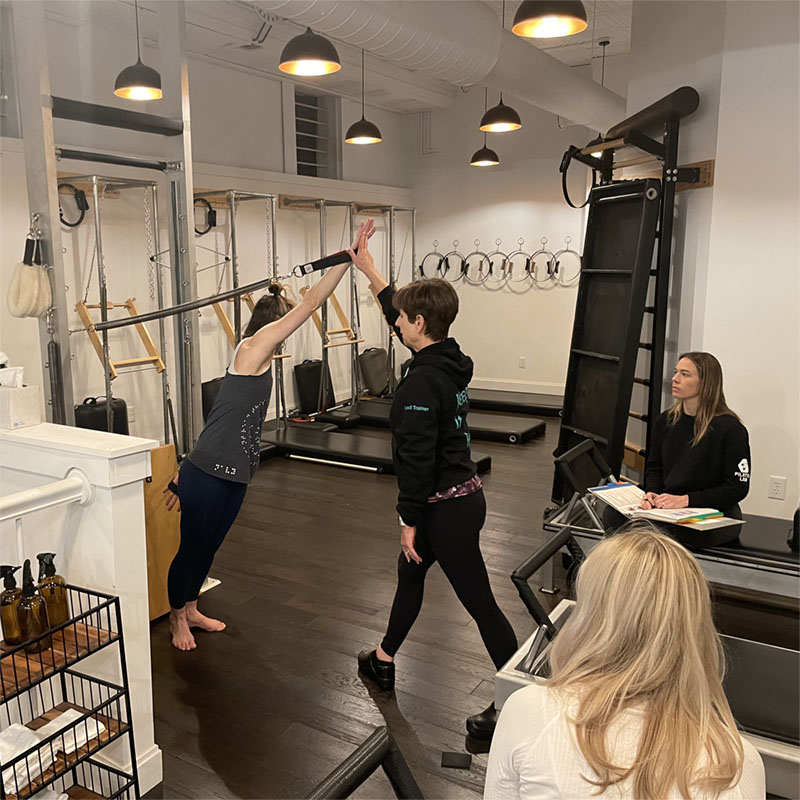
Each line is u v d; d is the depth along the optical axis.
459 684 2.85
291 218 7.50
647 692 0.99
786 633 3.28
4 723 2.15
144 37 5.85
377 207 8.27
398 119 9.17
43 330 3.22
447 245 9.31
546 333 8.86
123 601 2.17
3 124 5.01
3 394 2.34
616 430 4.12
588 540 3.28
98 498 2.13
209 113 6.68
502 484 5.50
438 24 4.24
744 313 4.02
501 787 1.05
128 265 5.77
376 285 2.78
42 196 3.08
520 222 8.82
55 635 2.04
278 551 4.17
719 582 3.07
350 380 8.55
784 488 4.03
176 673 2.93
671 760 0.93
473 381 9.41
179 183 3.73
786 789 2.03
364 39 4.02
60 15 5.27
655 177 4.52
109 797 2.09
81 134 5.41
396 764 1.44
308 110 8.23
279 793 2.27
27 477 2.29
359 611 3.46
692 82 4.14
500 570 3.92
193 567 3.04
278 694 2.79
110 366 5.05
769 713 2.18
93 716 2.06
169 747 2.48
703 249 4.11
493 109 6.59
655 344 4.25
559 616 2.53
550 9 3.76
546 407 8.00
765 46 3.79
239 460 2.95
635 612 1.02
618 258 4.35
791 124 3.77
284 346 7.49
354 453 5.84
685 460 3.31
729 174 3.96
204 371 6.65
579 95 5.97
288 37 6.24
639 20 4.54
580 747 0.97
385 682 2.80
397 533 4.45
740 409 4.10
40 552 2.30
